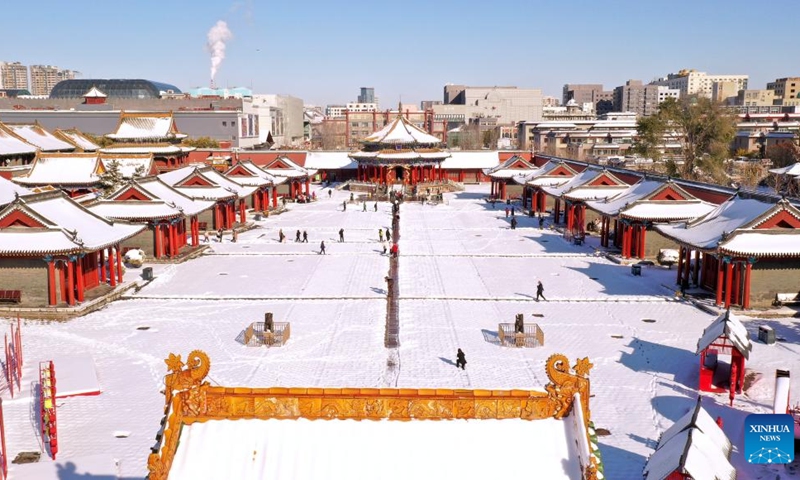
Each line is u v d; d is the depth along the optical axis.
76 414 35.53
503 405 17.12
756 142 186.38
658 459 26.19
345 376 40.50
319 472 16.09
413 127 157.12
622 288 63.16
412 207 124.94
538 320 52.81
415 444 16.64
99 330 50.34
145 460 30.45
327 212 118.31
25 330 50.47
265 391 17.02
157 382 39.91
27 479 28.30
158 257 74.81
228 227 95.75
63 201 61.72
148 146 141.88
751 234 54.03
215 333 49.31
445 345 46.50
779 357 43.94
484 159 167.50
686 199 74.44
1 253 53.28
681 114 132.38
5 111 183.38
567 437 16.77
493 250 82.75
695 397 37.91
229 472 16.09
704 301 57.38
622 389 39.06
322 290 62.19
